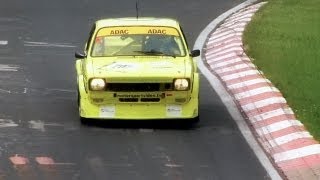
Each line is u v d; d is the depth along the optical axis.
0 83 57.03
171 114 44.16
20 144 40.69
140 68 44.16
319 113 46.94
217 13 99.00
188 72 44.06
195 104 44.69
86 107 44.34
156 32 48.06
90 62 45.50
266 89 54.25
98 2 107.12
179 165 37.62
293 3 102.38
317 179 35.47
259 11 95.94
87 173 35.97
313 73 59.72
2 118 46.28
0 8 99.75
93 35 48.22
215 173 36.47
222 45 75.75
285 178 35.91
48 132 43.28
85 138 42.16
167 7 103.38
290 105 49.44
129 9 101.31
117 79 43.28
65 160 37.97
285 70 60.91
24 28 85.69
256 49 70.88
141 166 37.28
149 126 44.94
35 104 50.34
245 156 39.44
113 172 36.22
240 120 47.12
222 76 61.59
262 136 43.44
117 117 43.97
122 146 40.72
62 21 91.44
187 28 87.81
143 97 43.69
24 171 35.94
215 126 45.47
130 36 47.69
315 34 79.06
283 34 79.12
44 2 105.94
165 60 45.84
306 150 39.66
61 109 49.03
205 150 40.34
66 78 60.03
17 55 70.06
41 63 66.56
